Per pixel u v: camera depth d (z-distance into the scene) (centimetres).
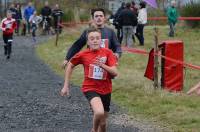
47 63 3114
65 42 4384
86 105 1844
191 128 1512
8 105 1806
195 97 1919
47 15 5356
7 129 1457
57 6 5359
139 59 3148
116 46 1343
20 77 2511
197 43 4003
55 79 2472
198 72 2673
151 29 4991
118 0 6056
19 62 3139
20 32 5619
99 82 1216
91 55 1223
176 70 2117
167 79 2109
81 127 1500
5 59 3281
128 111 1747
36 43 4419
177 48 2119
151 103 1853
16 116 1633
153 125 1548
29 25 5366
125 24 3600
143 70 2772
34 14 5334
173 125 1549
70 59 1270
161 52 2131
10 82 2341
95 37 1220
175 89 2112
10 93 2050
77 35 4891
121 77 2456
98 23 1340
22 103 1848
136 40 4316
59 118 1619
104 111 1235
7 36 3328
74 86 2283
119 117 1648
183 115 1655
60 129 1468
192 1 4994
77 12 5872
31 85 2267
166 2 5988
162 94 1962
